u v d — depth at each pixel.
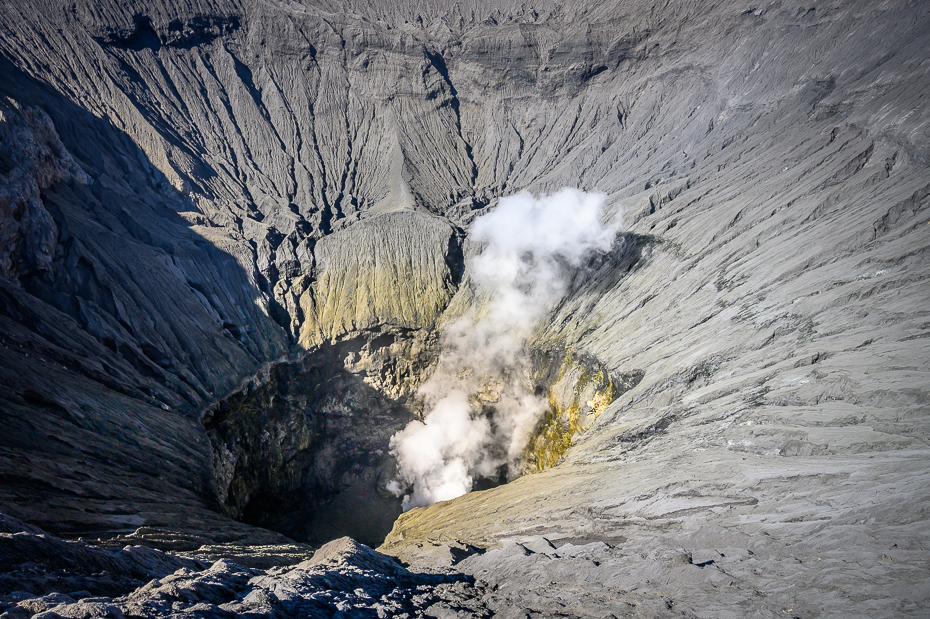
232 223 117.25
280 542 64.12
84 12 136.62
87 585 28.98
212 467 75.88
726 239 84.38
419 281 115.00
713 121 125.50
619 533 40.50
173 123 137.25
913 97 76.00
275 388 99.88
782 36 123.19
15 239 80.88
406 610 29.69
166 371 84.81
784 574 26.09
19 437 59.72
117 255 92.94
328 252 116.88
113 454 66.25
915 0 96.88
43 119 97.56
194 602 27.31
